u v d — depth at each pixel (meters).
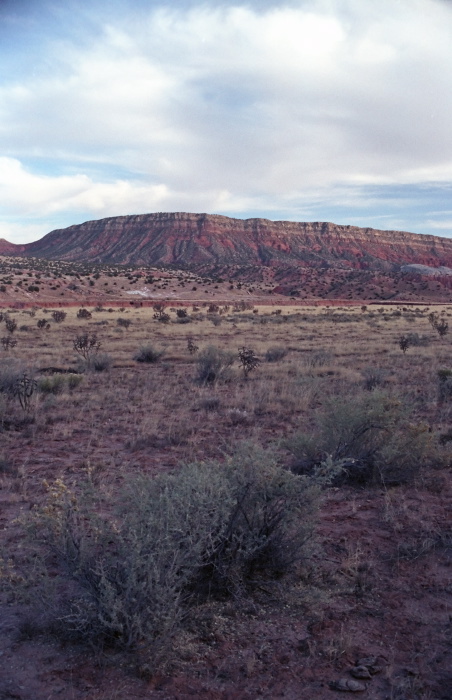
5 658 3.76
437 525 6.17
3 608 4.44
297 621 4.27
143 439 10.15
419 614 4.38
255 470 4.75
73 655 3.80
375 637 4.07
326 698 3.41
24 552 5.40
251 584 4.68
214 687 3.50
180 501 4.15
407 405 8.29
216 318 53.38
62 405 13.70
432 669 3.69
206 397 14.52
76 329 43.81
